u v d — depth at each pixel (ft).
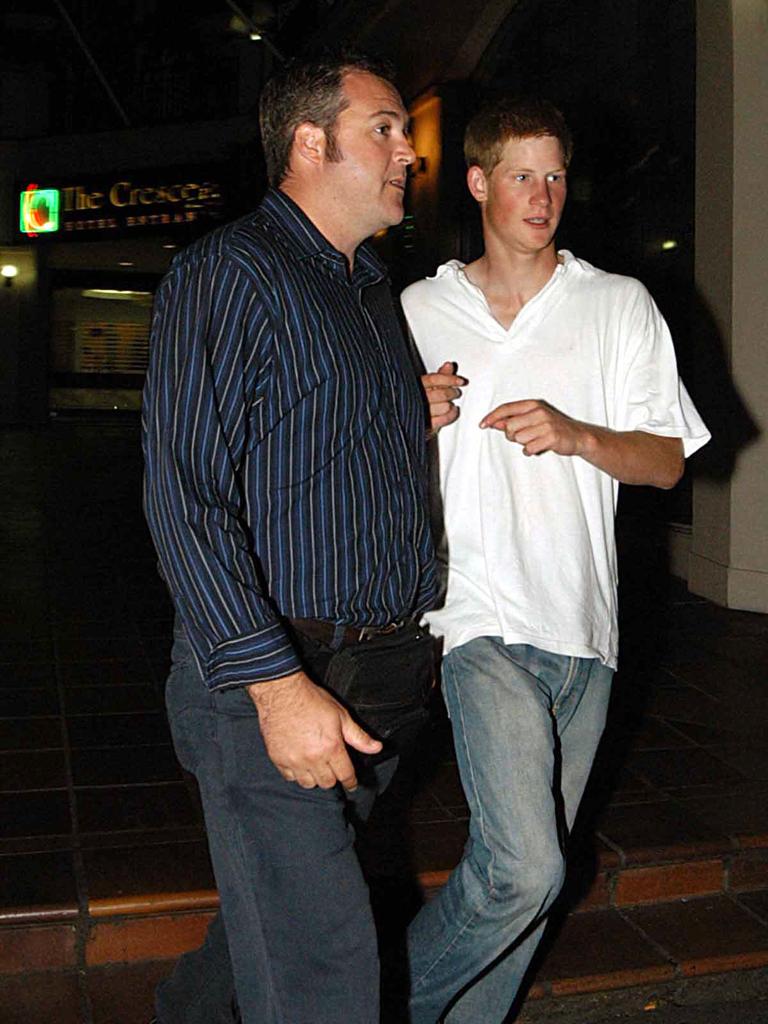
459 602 7.95
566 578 7.82
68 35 65.87
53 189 64.64
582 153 28.76
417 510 6.91
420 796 12.20
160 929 9.70
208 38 62.34
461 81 35.40
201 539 5.97
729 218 19.95
